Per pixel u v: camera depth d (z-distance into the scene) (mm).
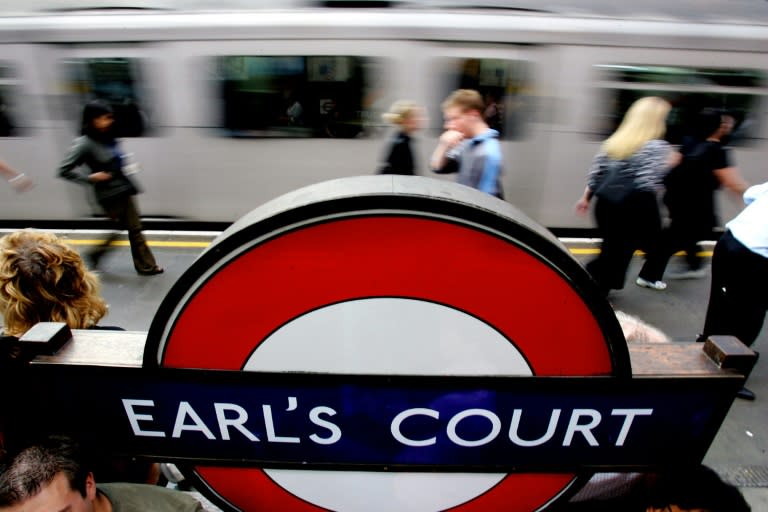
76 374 916
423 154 5000
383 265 830
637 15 4738
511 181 5168
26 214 5504
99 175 4270
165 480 1994
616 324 844
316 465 1003
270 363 912
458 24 4602
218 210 5422
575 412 929
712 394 902
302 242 805
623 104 4852
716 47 4625
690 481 1384
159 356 891
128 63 4785
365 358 906
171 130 5055
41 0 4883
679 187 4312
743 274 2854
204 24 4633
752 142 4941
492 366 909
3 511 1108
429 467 999
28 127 5047
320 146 5074
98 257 4926
